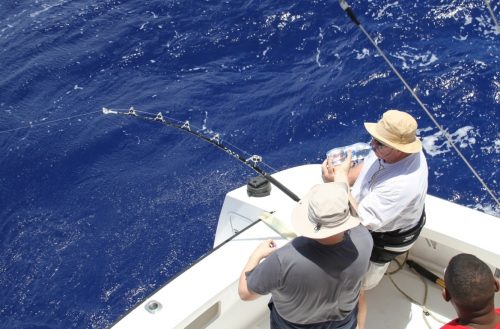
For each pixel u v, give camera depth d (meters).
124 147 9.98
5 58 12.35
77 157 9.91
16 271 8.12
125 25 12.66
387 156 3.27
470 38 10.38
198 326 3.64
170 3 12.94
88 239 8.48
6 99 11.32
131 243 8.33
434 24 10.77
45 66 11.96
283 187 4.17
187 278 3.64
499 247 3.65
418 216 3.35
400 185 3.23
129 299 7.62
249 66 11.19
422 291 4.09
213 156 9.53
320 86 10.25
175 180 9.23
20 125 10.66
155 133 10.13
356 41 10.88
